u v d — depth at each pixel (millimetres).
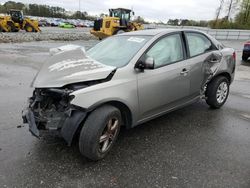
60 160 3330
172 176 3086
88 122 3150
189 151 3664
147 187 2885
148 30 4582
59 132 3188
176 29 4570
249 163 3393
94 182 2941
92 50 4520
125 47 4121
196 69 4590
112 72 3432
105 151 3383
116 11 24688
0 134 3936
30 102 3592
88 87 3186
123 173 3121
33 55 12906
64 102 3223
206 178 3061
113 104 3463
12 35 23922
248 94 6719
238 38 33094
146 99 3799
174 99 4312
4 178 2939
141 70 3707
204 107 5500
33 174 3031
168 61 4188
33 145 3654
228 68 5277
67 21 69500
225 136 4156
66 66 3434
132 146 3764
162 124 4562
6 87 6594
